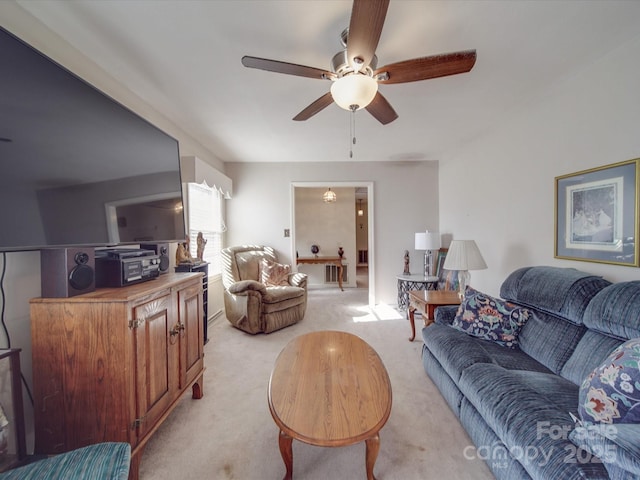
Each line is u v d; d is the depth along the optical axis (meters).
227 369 2.29
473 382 1.39
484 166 2.99
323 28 1.43
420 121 2.70
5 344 1.22
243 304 3.01
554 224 2.07
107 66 1.74
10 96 1.00
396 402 1.82
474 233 3.21
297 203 6.11
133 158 1.63
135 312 1.24
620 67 1.61
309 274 6.17
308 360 1.54
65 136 1.21
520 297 1.95
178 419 1.67
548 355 1.59
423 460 1.35
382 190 4.24
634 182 1.53
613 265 1.64
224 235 4.05
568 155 1.95
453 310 2.21
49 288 1.18
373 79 1.42
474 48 1.60
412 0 1.26
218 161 3.89
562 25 1.43
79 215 1.27
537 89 2.11
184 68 1.77
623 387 0.92
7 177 0.99
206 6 1.28
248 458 1.38
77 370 1.18
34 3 1.26
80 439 1.18
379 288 4.28
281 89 2.03
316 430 1.03
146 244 1.81
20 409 1.02
